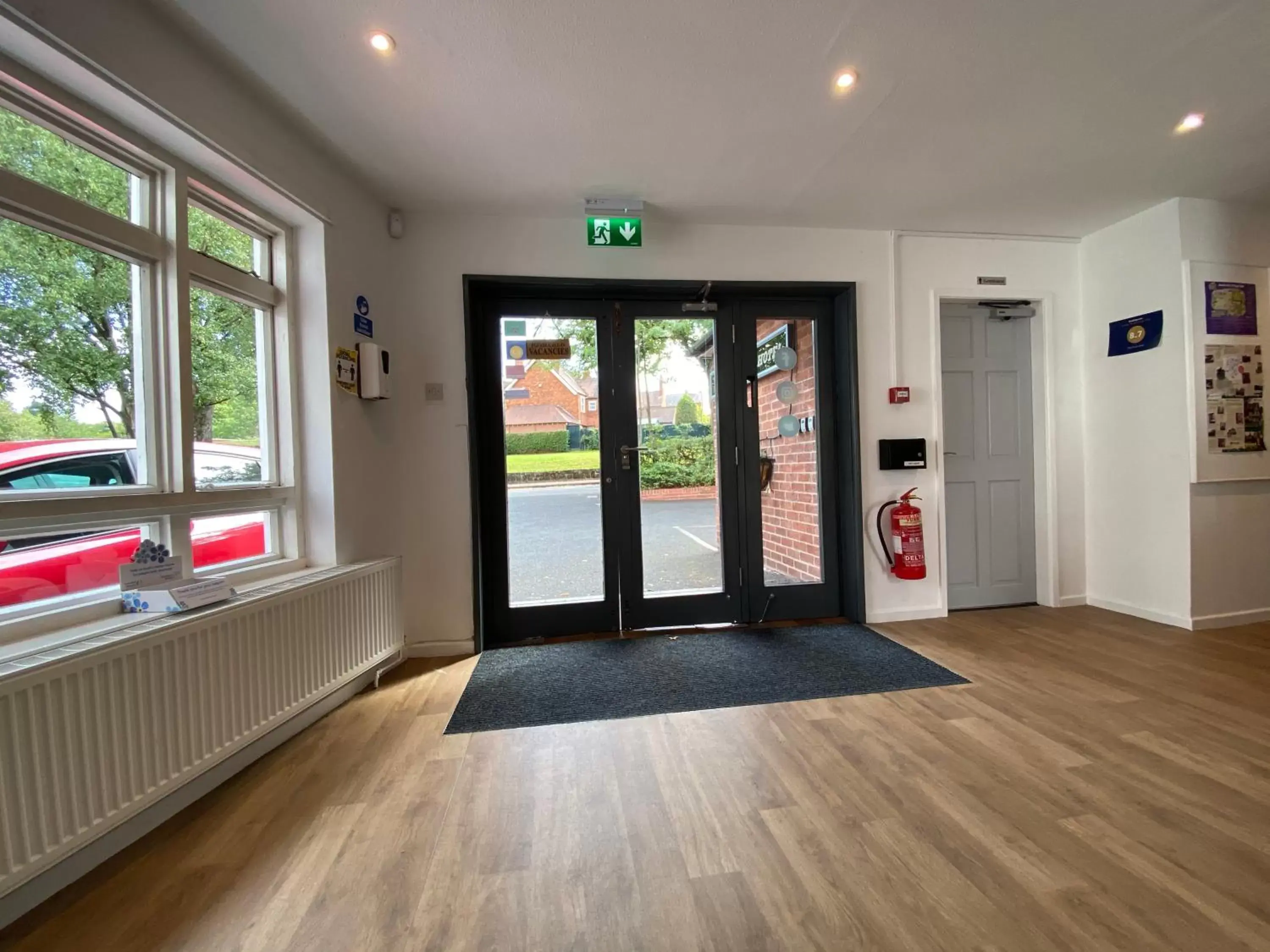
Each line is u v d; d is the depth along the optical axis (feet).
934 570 10.89
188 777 5.00
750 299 10.67
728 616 10.67
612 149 7.64
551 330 10.14
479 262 9.54
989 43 5.80
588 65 5.99
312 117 6.82
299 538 7.62
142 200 5.76
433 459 9.43
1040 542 11.60
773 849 4.46
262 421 7.34
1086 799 5.03
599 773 5.66
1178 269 9.70
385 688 7.98
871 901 3.92
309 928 3.78
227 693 5.44
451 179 8.34
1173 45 5.87
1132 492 10.64
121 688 4.48
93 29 4.67
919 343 10.81
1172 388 9.93
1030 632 9.86
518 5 5.17
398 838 4.70
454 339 9.48
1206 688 7.40
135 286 5.70
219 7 5.14
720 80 6.28
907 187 8.93
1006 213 10.04
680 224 10.09
